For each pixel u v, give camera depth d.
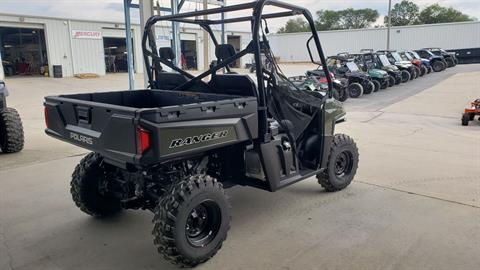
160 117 2.39
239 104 2.85
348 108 10.83
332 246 3.00
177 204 2.56
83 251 2.98
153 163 2.44
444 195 4.04
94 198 3.46
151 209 3.05
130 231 3.31
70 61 25.08
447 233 3.19
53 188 4.30
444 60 22.34
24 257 2.89
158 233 2.56
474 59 28.44
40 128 7.89
